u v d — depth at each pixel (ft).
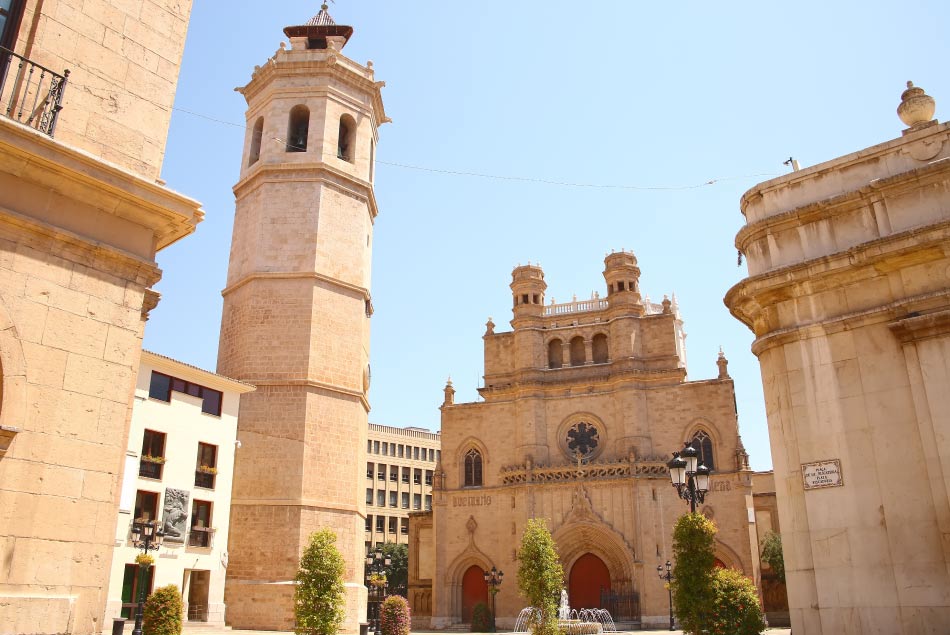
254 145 139.44
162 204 40.86
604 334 206.39
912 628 41.42
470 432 203.72
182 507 107.55
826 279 48.96
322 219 127.75
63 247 37.09
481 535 191.11
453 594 188.65
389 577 286.46
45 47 38.91
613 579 175.42
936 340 43.60
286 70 136.46
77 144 39.01
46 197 36.91
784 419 49.55
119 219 39.99
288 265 124.47
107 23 42.06
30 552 32.96
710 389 185.57
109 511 36.58
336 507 116.26
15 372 33.99
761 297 51.90
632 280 207.21
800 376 49.21
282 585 107.45
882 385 45.62
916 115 49.96
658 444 185.78
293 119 138.72
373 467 345.10
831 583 45.03
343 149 141.59
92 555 35.32
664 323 198.59
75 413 36.01
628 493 178.50
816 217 50.55
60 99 37.65
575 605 178.09
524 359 206.18
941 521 41.60
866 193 48.11
